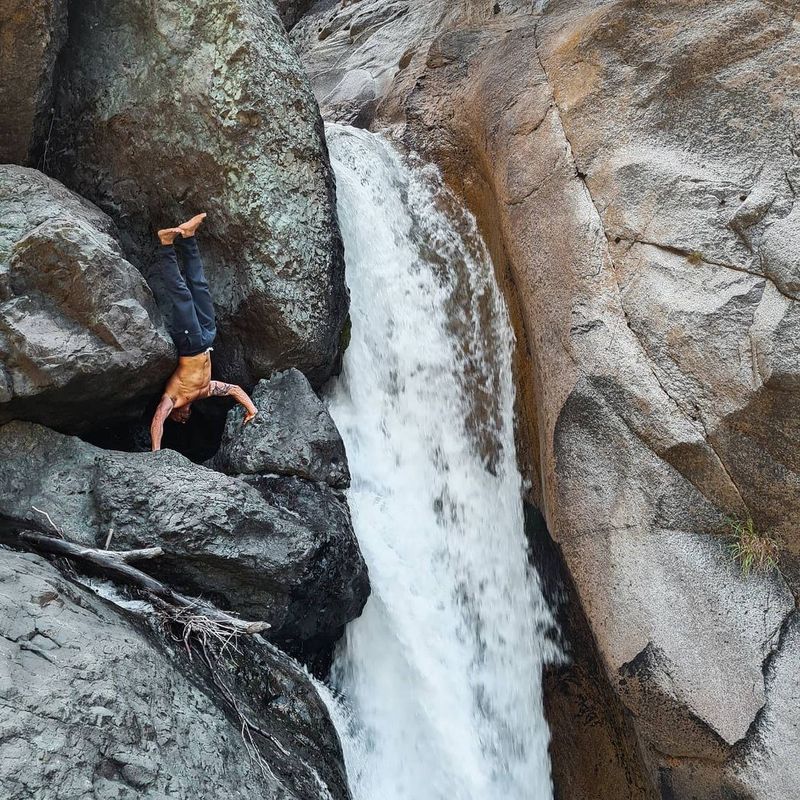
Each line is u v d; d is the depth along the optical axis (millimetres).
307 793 5164
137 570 5426
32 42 6668
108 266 6086
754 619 5645
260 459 6719
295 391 7148
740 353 5805
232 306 7398
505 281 7930
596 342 6488
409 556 7441
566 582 6656
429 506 7859
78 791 3914
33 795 3773
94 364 5961
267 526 5988
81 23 7562
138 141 7473
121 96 7488
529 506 7309
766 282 5820
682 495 5984
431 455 8109
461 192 8922
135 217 7637
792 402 5547
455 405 8375
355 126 11375
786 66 6199
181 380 6715
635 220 6598
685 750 5676
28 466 5883
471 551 7789
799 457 5590
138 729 4352
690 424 5949
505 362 7855
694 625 5684
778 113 6152
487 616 7480
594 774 6719
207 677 5277
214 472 6066
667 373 6105
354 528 7137
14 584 4637
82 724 4137
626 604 5945
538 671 7055
